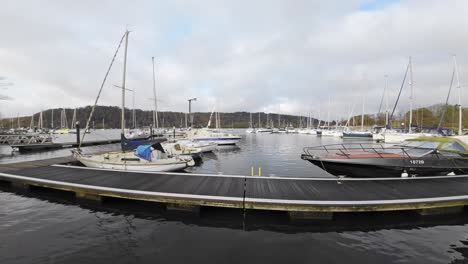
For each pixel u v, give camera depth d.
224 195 7.67
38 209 7.99
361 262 5.05
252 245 5.72
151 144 13.01
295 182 9.13
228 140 33.69
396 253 5.42
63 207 8.19
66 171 11.10
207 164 18.69
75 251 5.40
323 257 5.23
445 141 11.17
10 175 10.40
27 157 22.20
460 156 10.65
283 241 5.93
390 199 7.29
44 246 5.59
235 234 6.29
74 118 78.94
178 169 12.94
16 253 5.29
